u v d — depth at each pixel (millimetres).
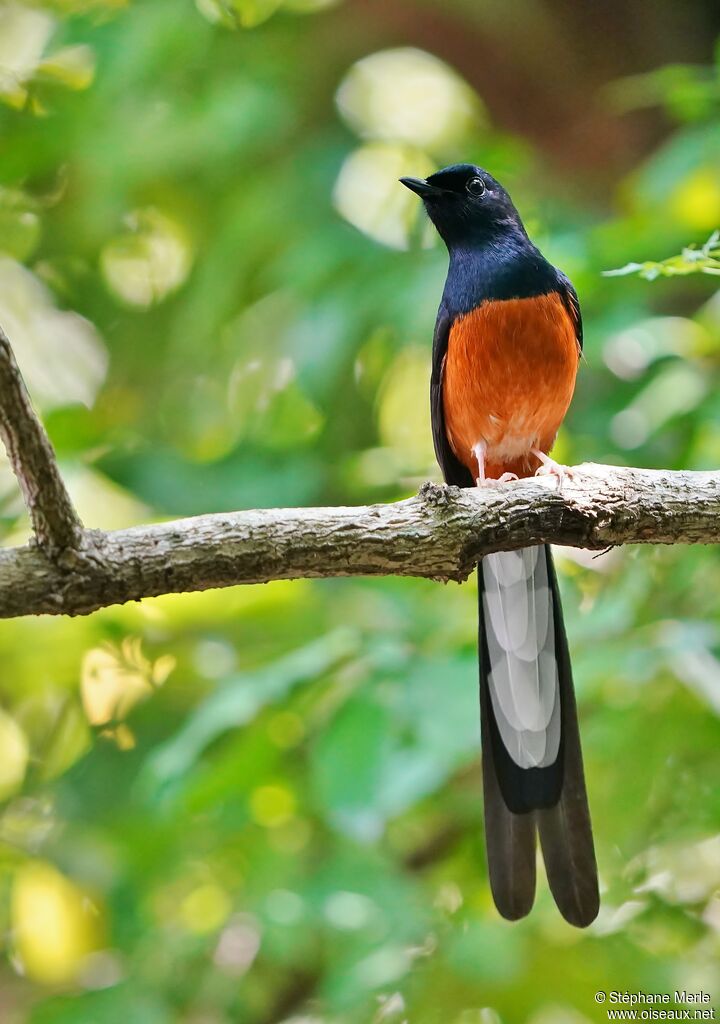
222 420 14562
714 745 10656
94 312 15055
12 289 15008
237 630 12156
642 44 14398
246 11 13898
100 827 12164
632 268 7723
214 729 9461
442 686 9438
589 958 10922
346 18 14172
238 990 11203
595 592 11523
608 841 11195
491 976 10219
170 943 11320
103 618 11953
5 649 12352
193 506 12945
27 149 13500
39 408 14078
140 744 12781
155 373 14773
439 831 12305
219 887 11727
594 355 11500
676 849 11422
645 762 10734
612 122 14383
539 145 14641
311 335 12766
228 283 13266
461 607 11039
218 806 11242
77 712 13328
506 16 14102
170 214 14828
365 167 14695
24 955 12477
